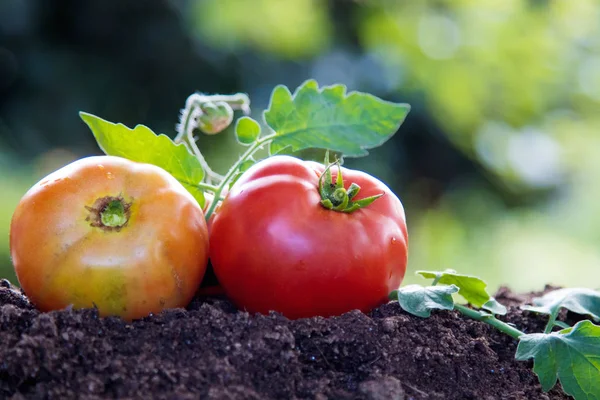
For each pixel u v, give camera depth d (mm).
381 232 535
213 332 499
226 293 546
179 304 527
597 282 1584
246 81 1938
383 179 1873
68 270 505
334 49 1992
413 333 524
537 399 518
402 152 2004
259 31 1894
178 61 1911
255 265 524
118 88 1895
